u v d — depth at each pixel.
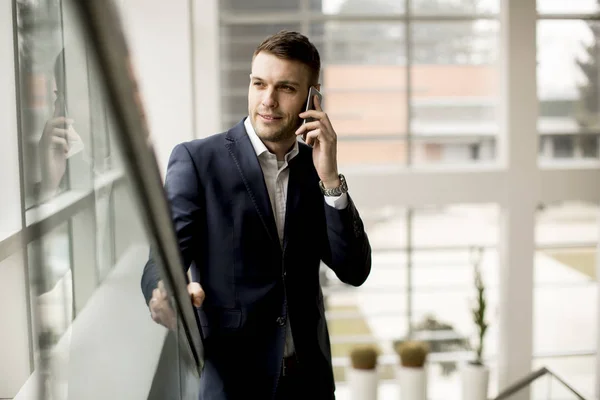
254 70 1.67
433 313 10.08
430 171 7.15
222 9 8.32
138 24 5.77
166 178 1.64
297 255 1.71
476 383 7.23
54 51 0.70
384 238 10.36
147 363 1.13
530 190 7.26
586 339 9.79
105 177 0.80
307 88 1.69
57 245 0.77
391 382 9.52
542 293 9.84
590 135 8.96
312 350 1.72
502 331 7.55
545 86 8.80
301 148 1.77
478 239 10.48
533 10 7.06
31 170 0.74
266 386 1.63
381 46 8.83
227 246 1.62
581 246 9.96
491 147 9.26
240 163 1.64
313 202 1.74
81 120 0.71
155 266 1.07
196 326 1.42
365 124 9.05
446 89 9.06
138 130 0.71
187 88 5.84
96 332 0.89
